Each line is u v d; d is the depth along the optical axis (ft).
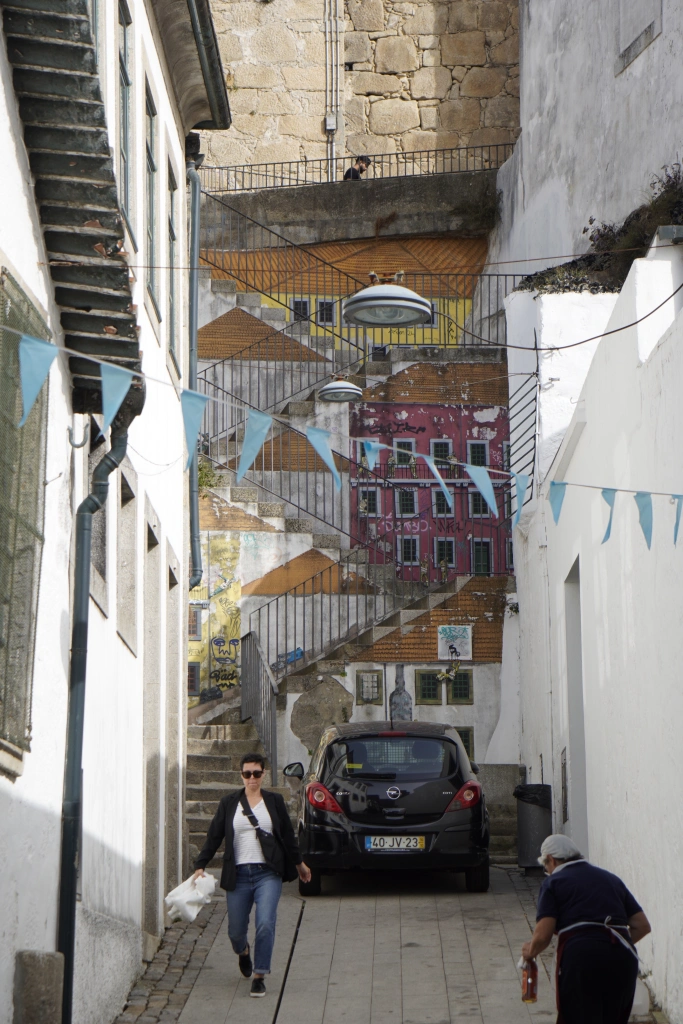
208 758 53.06
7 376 19.04
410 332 84.58
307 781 43.52
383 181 87.10
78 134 20.93
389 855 41.16
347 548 67.97
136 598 33.53
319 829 41.45
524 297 60.08
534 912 38.86
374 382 70.95
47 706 22.68
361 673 59.16
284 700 58.54
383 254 87.56
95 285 22.82
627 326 32.60
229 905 30.71
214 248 85.40
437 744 42.75
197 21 40.78
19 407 19.71
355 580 63.16
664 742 28.12
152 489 36.99
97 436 28.50
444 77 96.68
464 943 34.86
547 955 33.32
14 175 20.35
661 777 28.45
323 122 96.73
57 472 23.39
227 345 74.95
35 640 21.26
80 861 24.45
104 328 23.62
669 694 27.63
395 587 63.16
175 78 44.60
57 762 23.48
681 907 26.16
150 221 38.81
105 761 28.19
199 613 62.28
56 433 23.24
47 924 22.45
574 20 74.43
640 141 64.49
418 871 45.50
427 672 59.26
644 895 30.42
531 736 54.75
